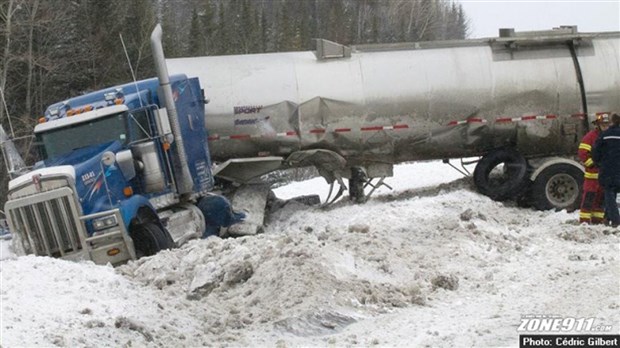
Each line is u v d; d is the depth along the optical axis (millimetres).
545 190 17266
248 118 17219
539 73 17828
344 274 9695
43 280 9680
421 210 15875
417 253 11461
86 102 15500
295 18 63188
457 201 16672
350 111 17406
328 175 18000
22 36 33562
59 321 8141
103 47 36719
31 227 13367
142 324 8141
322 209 17922
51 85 35625
